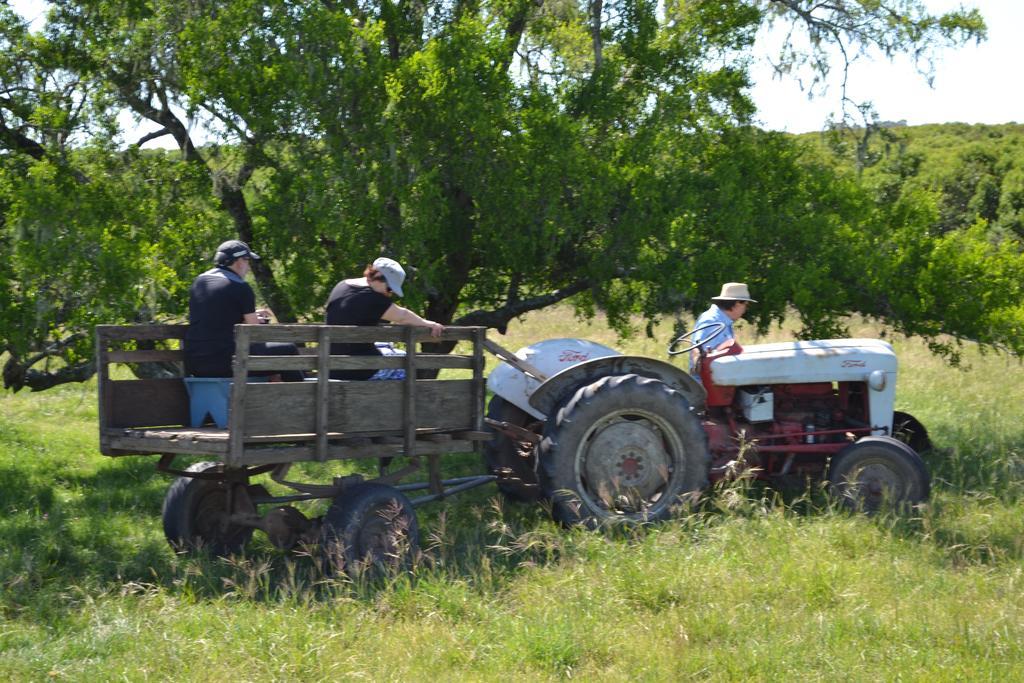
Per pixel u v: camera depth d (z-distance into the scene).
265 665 4.43
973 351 18.42
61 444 10.12
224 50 9.38
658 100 10.55
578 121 10.27
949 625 4.83
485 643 4.75
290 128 9.59
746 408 7.57
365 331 5.72
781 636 4.72
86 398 13.81
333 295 6.31
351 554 5.64
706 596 5.25
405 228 9.26
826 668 4.38
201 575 5.83
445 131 9.72
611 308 10.96
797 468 7.66
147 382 6.10
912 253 10.64
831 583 5.39
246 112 9.37
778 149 10.94
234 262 6.15
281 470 5.96
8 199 9.45
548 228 9.50
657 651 4.55
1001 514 7.14
